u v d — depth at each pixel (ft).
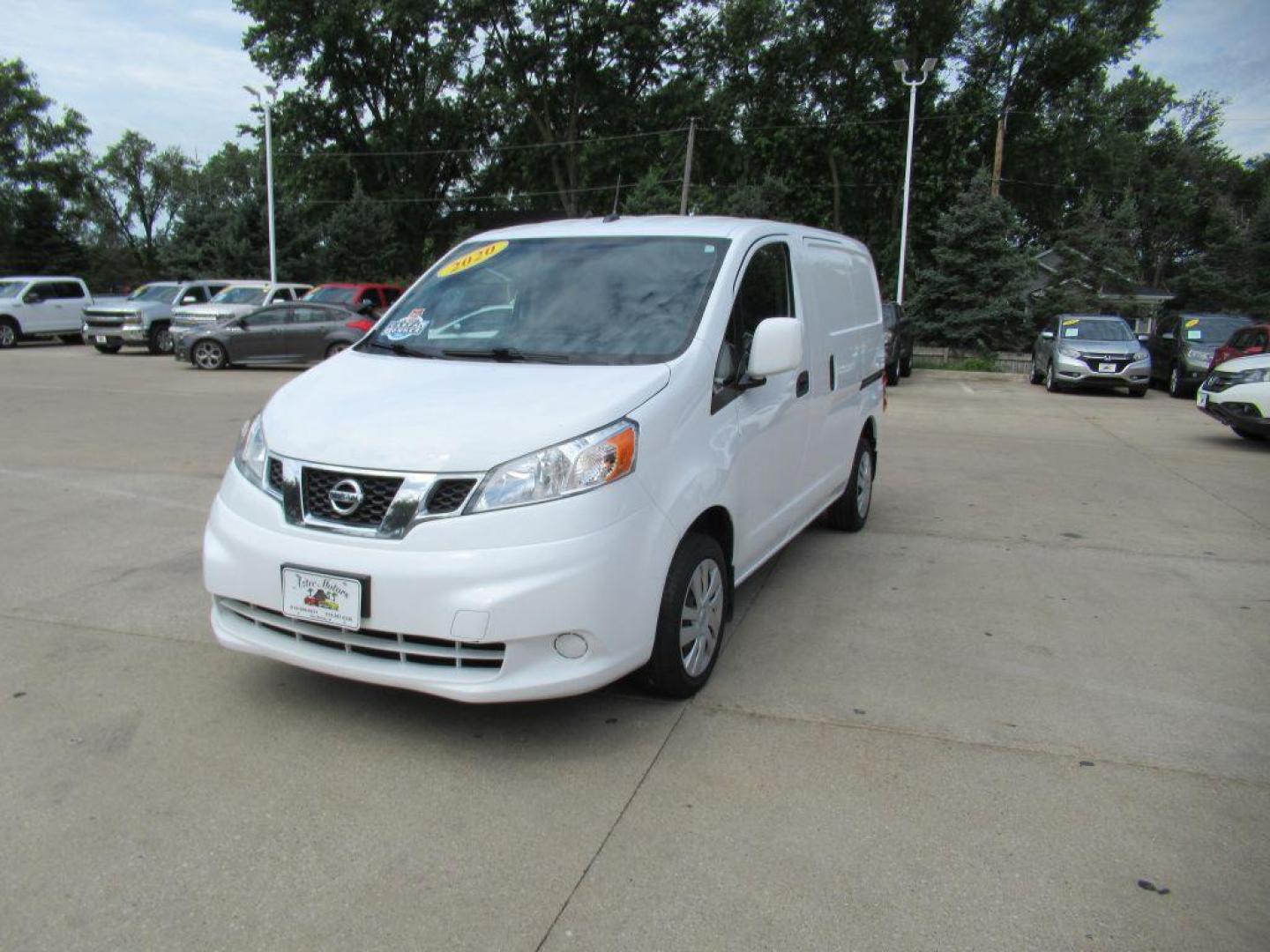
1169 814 9.88
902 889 8.54
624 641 10.66
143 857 8.84
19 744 10.87
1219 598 17.30
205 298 81.82
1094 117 137.69
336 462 10.48
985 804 10.00
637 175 136.05
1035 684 13.19
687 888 8.52
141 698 12.08
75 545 19.17
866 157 118.42
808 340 16.29
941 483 28.12
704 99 132.46
